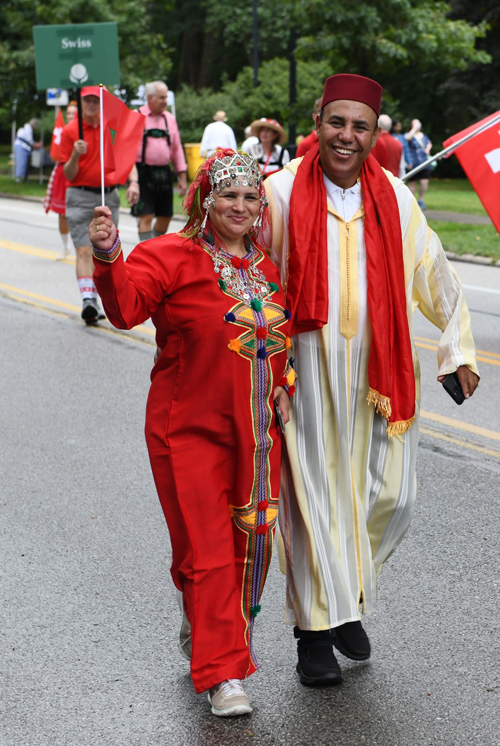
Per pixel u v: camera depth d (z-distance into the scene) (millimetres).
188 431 4414
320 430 4645
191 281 4348
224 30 57156
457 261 19312
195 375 4367
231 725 4422
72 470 7703
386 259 4559
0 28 40344
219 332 4324
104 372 10609
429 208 29375
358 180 4621
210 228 4461
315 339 4613
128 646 5137
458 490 7238
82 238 12727
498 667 4895
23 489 7312
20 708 4582
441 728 4375
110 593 5715
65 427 8750
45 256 19297
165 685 4770
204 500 4371
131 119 5309
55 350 11594
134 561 6129
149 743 4301
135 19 39281
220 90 62875
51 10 37406
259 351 4379
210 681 4301
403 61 29484
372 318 4531
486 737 4309
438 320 4816
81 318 13430
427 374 10617
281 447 4598
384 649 5078
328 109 4480
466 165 10836
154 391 4508
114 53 12336
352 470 4719
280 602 5656
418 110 50188
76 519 6770
